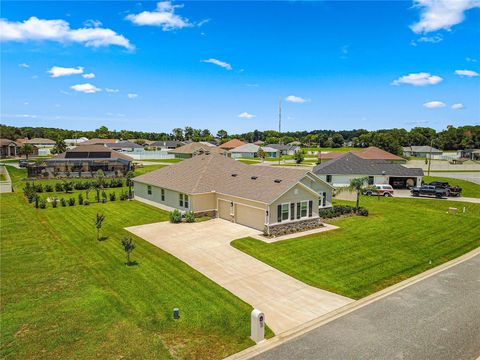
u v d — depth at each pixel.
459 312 13.64
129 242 18.66
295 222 25.75
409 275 17.59
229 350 11.01
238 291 15.52
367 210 31.83
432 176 62.25
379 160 65.62
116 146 113.44
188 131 186.75
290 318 13.15
